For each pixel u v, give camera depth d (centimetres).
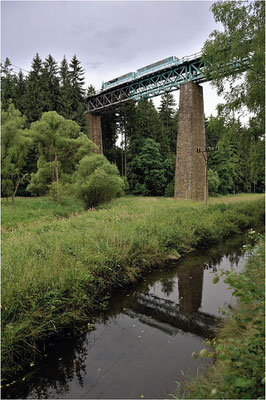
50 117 2123
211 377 285
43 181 2336
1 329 356
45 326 409
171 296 560
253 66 1205
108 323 455
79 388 311
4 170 1862
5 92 3781
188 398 265
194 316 471
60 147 2298
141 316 476
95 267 558
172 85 2961
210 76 1438
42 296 425
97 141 4131
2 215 1337
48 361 361
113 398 291
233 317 410
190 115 2716
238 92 1323
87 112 4094
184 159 2755
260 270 458
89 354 372
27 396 305
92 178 1908
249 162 1410
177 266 745
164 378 316
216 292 577
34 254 574
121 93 3631
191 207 1588
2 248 618
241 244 971
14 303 393
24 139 1945
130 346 387
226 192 4712
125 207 1734
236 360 213
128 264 658
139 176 4059
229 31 1298
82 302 475
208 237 982
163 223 966
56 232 797
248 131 1300
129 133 4153
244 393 200
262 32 1165
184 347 377
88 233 752
